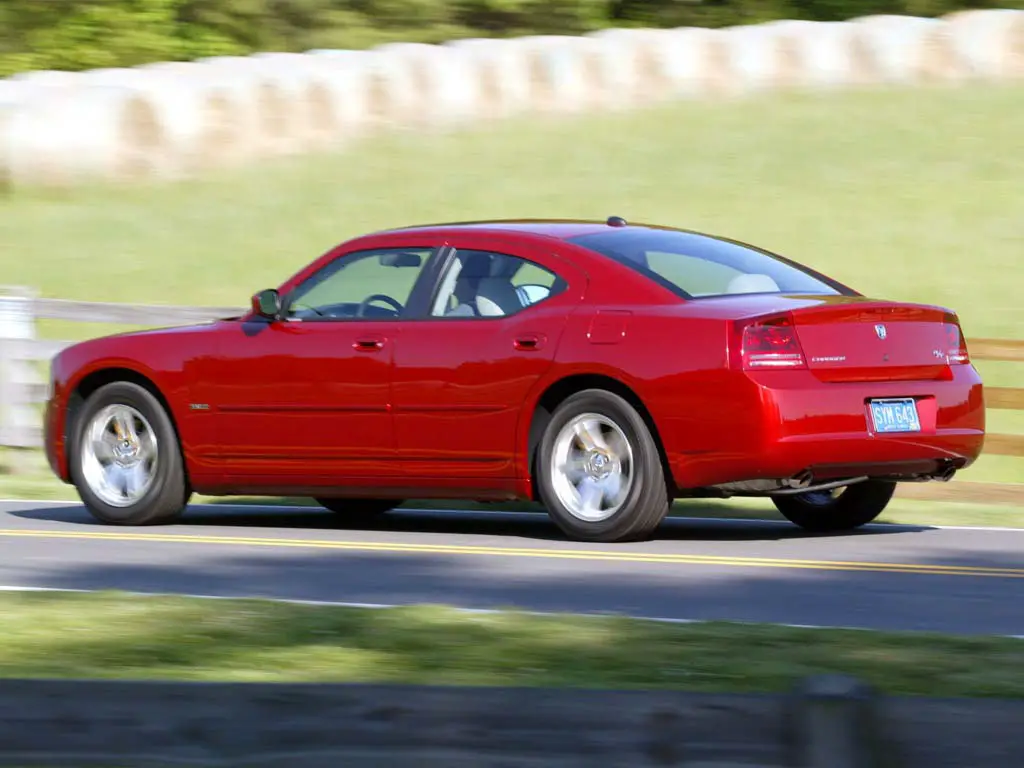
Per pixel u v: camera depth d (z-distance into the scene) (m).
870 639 18.38
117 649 18.12
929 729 9.37
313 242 75.56
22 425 43.56
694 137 93.44
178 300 67.31
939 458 27.23
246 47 113.50
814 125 94.50
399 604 21.50
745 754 9.51
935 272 67.38
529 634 18.69
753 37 103.88
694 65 103.12
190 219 80.12
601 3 123.44
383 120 95.94
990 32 103.25
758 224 76.19
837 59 103.81
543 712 9.91
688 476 26.17
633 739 9.73
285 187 85.62
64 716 10.54
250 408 29.95
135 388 31.17
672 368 26.06
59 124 86.38
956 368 27.81
